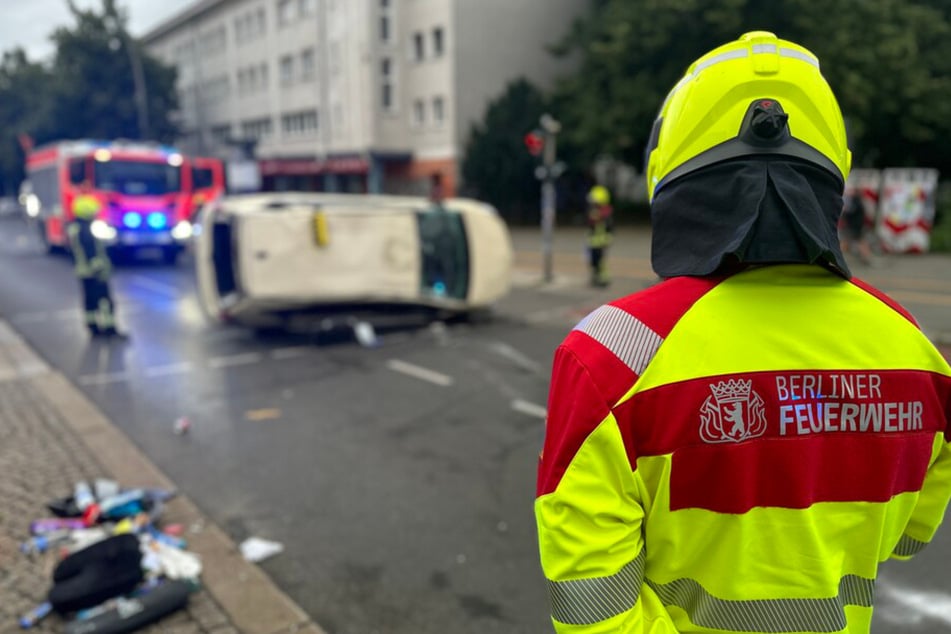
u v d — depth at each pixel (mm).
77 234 9578
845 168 1169
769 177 1070
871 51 23406
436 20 32031
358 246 9281
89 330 10266
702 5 23891
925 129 25125
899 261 15609
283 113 39312
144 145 19172
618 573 1048
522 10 33250
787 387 1042
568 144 29906
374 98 32906
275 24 38625
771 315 1066
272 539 4098
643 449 1059
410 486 4793
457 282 10141
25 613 3275
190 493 4754
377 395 6945
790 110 1097
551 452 1120
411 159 34375
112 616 3129
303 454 5414
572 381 1096
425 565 3779
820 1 23172
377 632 3221
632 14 25984
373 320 9641
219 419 6301
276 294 8820
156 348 9188
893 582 3523
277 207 9172
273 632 3162
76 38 40406
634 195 35469
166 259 19203
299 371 7922
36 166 21938
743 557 1057
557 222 31375
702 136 1110
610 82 27688
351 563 3812
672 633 1066
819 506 1074
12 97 52031
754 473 1046
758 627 1076
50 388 7277
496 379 7461
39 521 4152
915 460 1115
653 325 1075
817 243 1035
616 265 17109
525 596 3479
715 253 1082
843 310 1089
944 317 9367
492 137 30312
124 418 6371
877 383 1066
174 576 3545
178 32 49156
